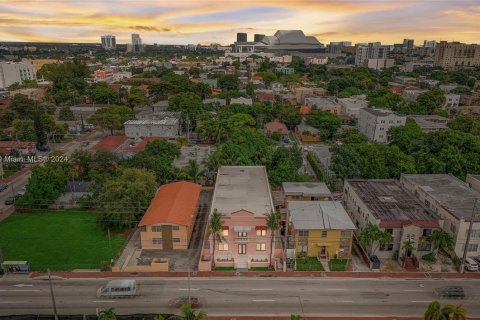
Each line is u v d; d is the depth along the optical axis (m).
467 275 64.56
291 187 88.12
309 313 55.06
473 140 102.75
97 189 87.88
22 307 55.97
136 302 57.16
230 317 54.00
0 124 149.62
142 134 144.88
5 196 96.00
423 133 125.50
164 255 69.94
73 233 77.50
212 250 66.94
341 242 68.69
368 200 77.75
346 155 97.94
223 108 164.88
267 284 61.72
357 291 60.09
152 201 79.75
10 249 71.38
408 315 54.88
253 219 67.00
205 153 124.75
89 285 61.28
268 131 148.50
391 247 68.88
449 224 70.19
